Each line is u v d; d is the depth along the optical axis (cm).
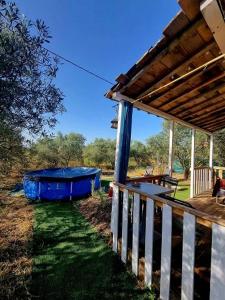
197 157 1298
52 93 261
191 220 193
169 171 545
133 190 283
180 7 165
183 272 199
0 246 345
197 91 359
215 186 505
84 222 474
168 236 217
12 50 189
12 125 238
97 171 950
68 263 294
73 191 730
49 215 531
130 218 344
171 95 361
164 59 242
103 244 355
